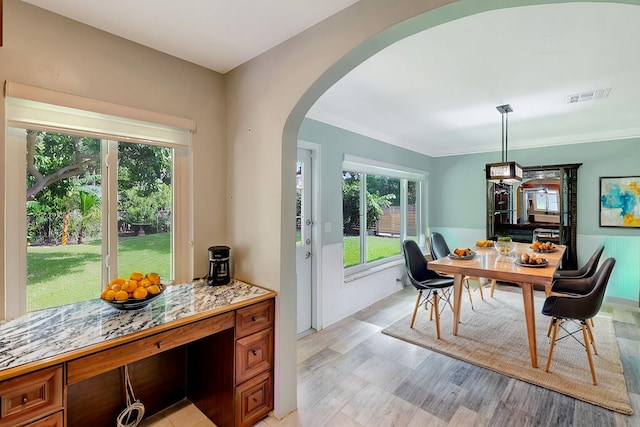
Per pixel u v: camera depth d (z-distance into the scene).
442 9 1.25
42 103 1.54
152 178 2.03
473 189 5.32
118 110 1.78
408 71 2.34
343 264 3.61
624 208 4.12
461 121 3.68
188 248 2.16
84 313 1.59
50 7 1.54
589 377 2.32
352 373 2.42
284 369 1.94
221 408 1.82
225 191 2.33
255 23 1.67
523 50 2.03
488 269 2.73
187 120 2.09
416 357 2.67
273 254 1.95
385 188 4.70
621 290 4.14
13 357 1.16
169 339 1.47
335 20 1.59
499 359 2.60
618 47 1.98
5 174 1.48
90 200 1.79
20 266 1.55
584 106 3.14
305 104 1.84
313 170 3.27
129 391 1.84
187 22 1.66
